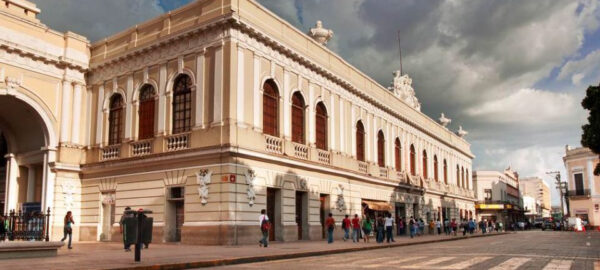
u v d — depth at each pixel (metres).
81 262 12.82
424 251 19.42
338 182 29.64
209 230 21.38
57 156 26.86
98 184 26.61
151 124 25.12
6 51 25.02
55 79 27.23
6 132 29.44
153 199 23.86
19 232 20.22
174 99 24.36
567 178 67.56
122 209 25.19
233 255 15.46
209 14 23.14
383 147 37.50
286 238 24.36
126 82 26.62
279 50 25.41
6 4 25.52
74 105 27.73
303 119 27.45
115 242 24.70
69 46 27.62
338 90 30.97
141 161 24.33
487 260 14.38
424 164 46.53
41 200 26.50
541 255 16.42
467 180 61.78
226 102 22.00
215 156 21.78
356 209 31.41
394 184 37.31
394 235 36.97
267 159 23.39
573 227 60.22
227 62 22.31
